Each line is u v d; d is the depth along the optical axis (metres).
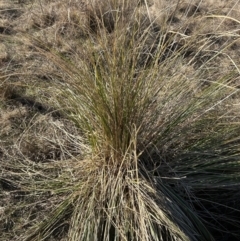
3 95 3.36
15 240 2.61
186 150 2.78
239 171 2.77
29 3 4.24
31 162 2.93
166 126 2.70
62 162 2.89
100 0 3.68
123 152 2.63
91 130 2.77
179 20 4.11
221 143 2.82
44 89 3.16
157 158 2.73
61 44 3.70
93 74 2.83
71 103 2.91
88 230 2.48
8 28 3.93
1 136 3.14
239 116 2.97
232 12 4.27
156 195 2.48
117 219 2.47
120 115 2.54
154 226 2.46
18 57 3.66
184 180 2.71
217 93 2.88
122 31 2.61
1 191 2.82
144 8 4.21
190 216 2.60
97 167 2.72
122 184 2.58
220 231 2.71
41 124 3.22
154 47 3.49
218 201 2.80
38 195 2.81
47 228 2.64
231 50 3.89
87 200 2.62
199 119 2.85
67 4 3.93
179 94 2.76
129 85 2.54
